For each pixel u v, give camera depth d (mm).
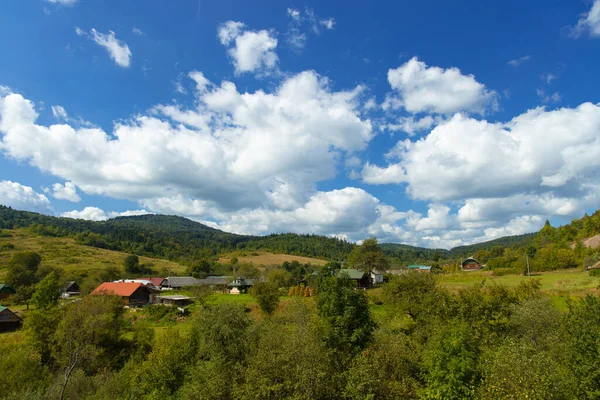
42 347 43375
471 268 139500
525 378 18188
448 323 29469
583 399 17812
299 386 22500
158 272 162375
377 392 22922
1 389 30156
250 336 33938
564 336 23250
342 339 29234
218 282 132000
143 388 32594
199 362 29484
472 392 20516
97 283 106125
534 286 42000
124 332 52625
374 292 77812
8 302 86438
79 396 30281
